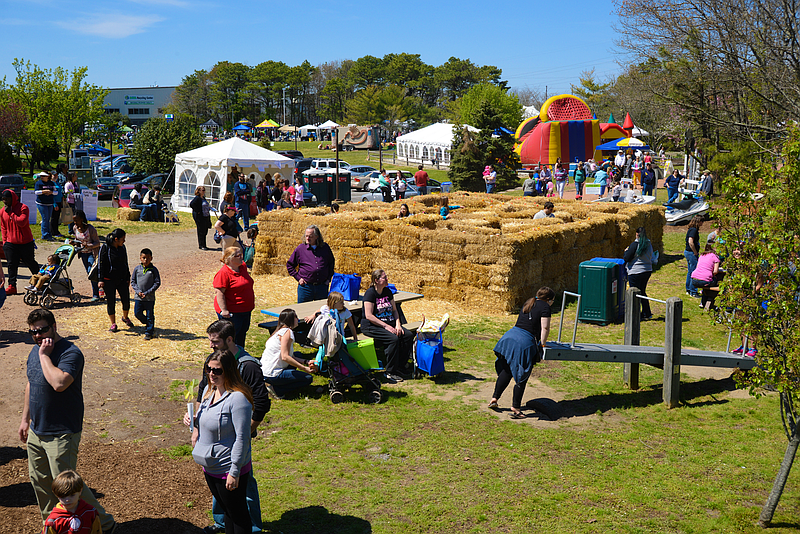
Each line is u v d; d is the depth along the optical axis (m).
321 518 5.30
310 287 10.22
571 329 11.59
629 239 16.53
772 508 5.21
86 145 74.94
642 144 44.59
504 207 18.58
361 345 8.12
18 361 8.54
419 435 7.01
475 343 10.59
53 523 4.24
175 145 44.00
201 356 9.27
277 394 8.01
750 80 20.39
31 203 21.67
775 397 8.20
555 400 8.16
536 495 5.71
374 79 138.38
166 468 6.14
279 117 146.75
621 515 5.39
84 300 11.98
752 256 5.50
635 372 8.53
